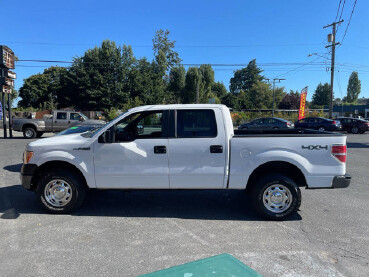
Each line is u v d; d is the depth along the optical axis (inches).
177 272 76.9
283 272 121.1
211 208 204.7
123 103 1781.5
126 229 166.1
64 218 182.4
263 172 187.5
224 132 179.0
